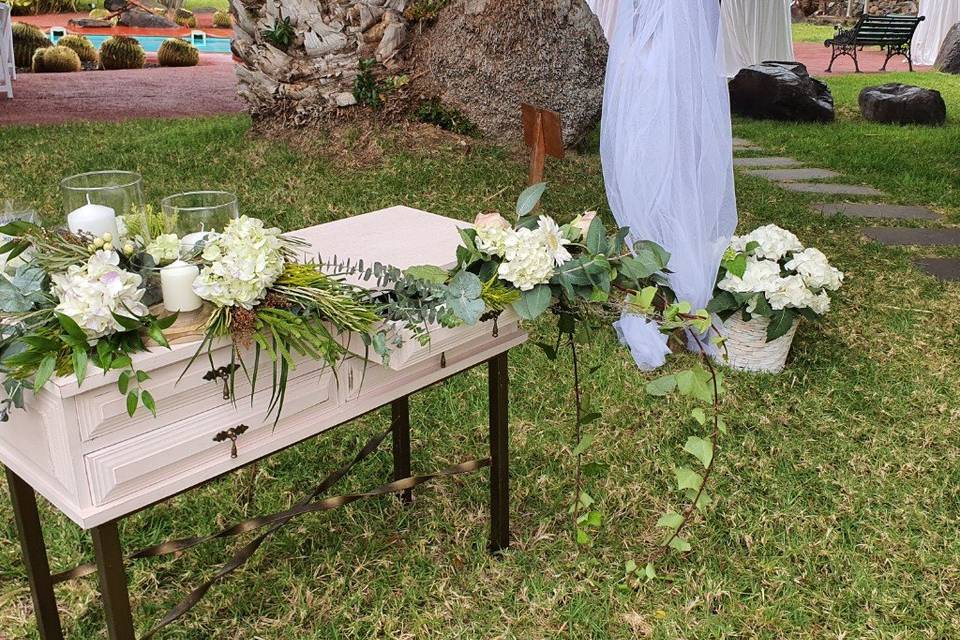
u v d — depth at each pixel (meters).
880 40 16.03
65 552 2.62
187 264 1.76
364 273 2.09
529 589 2.55
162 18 15.78
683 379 2.25
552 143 3.67
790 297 3.67
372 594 2.51
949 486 3.08
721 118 3.59
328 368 2.02
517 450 3.25
